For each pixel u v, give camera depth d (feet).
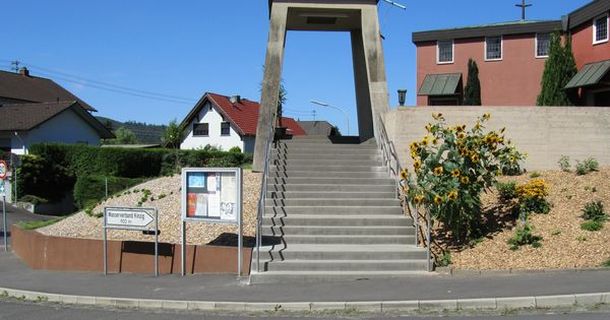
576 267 37.93
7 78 183.93
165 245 46.96
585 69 81.87
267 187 54.49
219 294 37.52
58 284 44.34
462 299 32.19
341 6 68.59
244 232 48.55
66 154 120.16
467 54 104.63
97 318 33.91
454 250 43.45
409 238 45.78
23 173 112.27
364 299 33.96
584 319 28.14
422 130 57.98
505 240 43.01
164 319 32.83
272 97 66.13
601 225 42.11
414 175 56.75
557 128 57.21
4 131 132.46
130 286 42.04
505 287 34.58
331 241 45.88
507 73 101.14
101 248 49.60
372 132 76.54
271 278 40.52
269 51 67.26
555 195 48.73
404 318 30.53
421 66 108.58
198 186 45.01
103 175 113.80
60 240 51.90
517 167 56.18
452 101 105.09
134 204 59.41
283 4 68.18
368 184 54.90
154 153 122.11
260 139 64.44
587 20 86.43
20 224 67.92
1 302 39.91
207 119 166.91
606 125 56.95
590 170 53.72
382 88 67.21
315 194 52.85
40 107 144.56
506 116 57.47
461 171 43.45
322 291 36.94
